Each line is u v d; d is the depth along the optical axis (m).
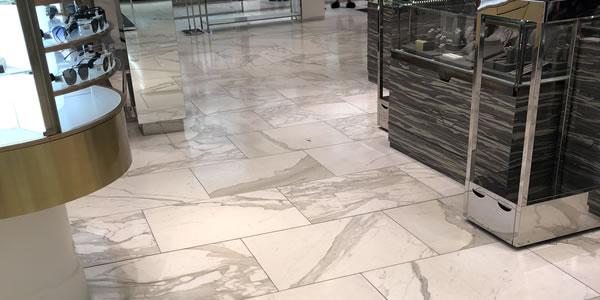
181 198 3.78
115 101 2.58
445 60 3.70
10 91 2.14
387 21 5.09
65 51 2.68
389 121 4.48
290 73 6.92
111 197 3.84
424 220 3.37
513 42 2.94
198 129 5.12
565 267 2.83
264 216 3.48
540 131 3.11
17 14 2.02
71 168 2.21
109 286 2.83
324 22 10.36
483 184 3.18
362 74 6.79
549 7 2.56
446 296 2.65
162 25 4.75
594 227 3.18
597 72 3.03
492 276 2.79
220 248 3.14
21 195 2.12
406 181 3.90
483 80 3.13
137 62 4.81
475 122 3.12
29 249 2.34
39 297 2.42
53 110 2.11
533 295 2.62
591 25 2.92
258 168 4.21
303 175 4.06
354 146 4.57
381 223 3.35
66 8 2.79
